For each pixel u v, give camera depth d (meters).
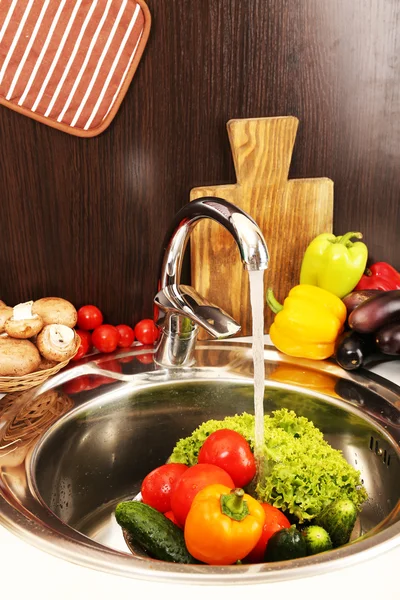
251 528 0.79
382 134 1.30
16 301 1.25
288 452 0.97
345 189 1.33
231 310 1.31
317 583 0.73
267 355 1.25
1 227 1.20
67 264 1.25
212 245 1.26
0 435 1.03
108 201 1.22
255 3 1.17
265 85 1.23
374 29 1.23
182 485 0.89
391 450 1.03
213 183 1.26
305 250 1.31
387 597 0.71
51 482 1.04
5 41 1.09
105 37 1.12
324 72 1.24
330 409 1.15
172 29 1.16
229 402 1.21
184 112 1.21
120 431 1.17
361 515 1.08
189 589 0.72
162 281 1.13
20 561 0.76
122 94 1.16
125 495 1.16
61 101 1.14
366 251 1.26
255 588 0.72
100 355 1.25
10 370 1.06
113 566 0.75
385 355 1.23
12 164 1.16
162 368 1.21
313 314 1.20
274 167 1.24
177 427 1.21
